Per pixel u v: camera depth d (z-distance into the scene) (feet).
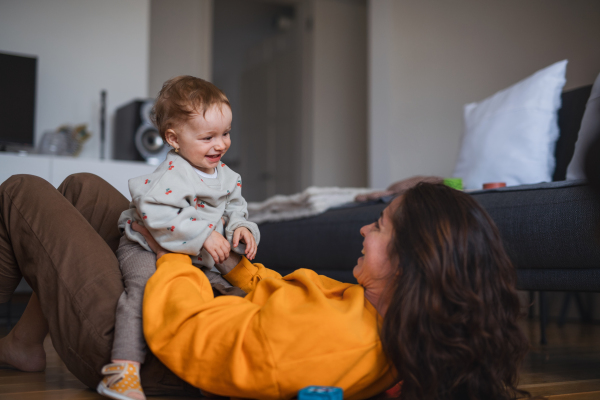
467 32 12.12
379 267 2.77
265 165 19.17
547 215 4.02
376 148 13.41
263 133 19.38
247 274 3.71
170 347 2.74
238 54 23.08
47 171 8.47
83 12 10.48
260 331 2.60
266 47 19.54
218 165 3.66
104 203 4.22
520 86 6.86
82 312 3.01
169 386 3.02
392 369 2.71
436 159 12.37
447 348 2.53
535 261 4.12
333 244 6.10
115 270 3.19
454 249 2.55
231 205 3.74
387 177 12.96
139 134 9.70
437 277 2.51
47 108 10.09
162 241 3.23
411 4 13.03
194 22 14.61
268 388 2.56
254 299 3.05
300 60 17.38
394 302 2.59
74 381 3.65
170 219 3.18
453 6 12.38
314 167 16.75
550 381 3.92
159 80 14.14
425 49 12.75
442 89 12.42
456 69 12.25
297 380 2.54
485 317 2.54
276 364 2.52
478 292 2.54
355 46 17.69
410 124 12.82
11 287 3.67
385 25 13.15
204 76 14.67
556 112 6.58
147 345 2.94
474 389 2.58
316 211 6.56
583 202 3.83
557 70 6.52
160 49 14.19
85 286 3.06
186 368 2.72
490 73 11.68
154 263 3.27
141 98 10.80
